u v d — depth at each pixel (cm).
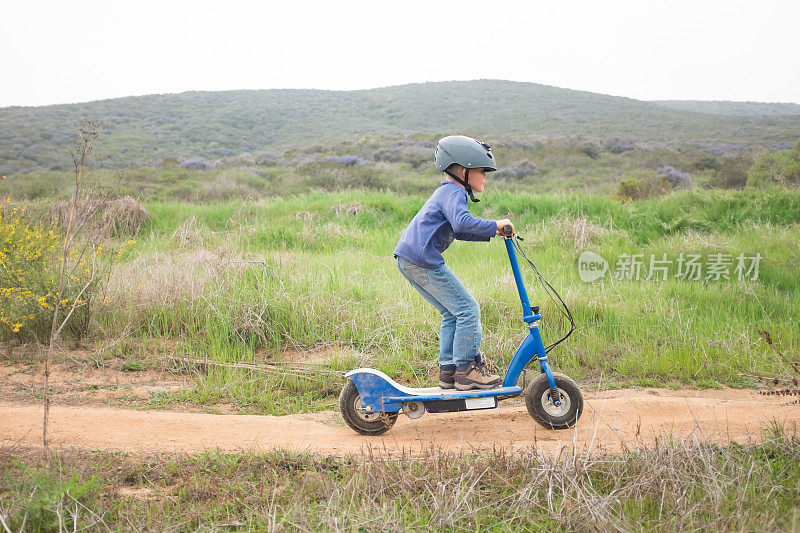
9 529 314
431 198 456
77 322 694
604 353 671
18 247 729
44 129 5269
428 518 330
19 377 597
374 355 668
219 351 668
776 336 683
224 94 8775
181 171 3062
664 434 461
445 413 531
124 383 592
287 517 327
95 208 519
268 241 1239
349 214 1508
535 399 471
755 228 1197
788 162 2095
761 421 475
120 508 343
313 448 440
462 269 975
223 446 444
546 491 352
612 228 1240
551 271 956
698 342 679
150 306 741
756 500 337
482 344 675
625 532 309
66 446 435
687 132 5406
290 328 720
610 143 4016
